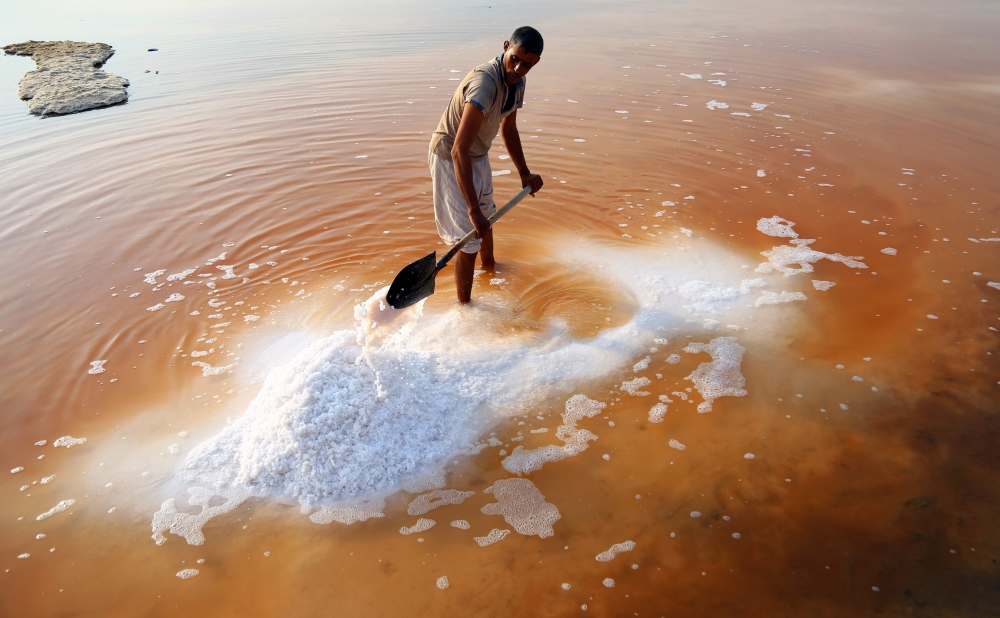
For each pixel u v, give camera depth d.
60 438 2.96
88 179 5.75
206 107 7.61
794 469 2.71
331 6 14.26
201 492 2.68
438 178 3.65
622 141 6.34
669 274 4.19
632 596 2.20
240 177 5.72
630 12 12.60
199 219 4.99
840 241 4.49
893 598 2.17
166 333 3.68
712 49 9.62
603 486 2.66
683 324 3.70
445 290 4.10
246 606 2.20
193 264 4.39
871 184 5.31
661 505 2.55
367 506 2.60
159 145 6.52
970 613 2.12
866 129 6.49
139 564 2.37
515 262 4.37
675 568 2.29
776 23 11.36
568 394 3.19
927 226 4.62
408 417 2.94
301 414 2.74
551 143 6.32
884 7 12.80
